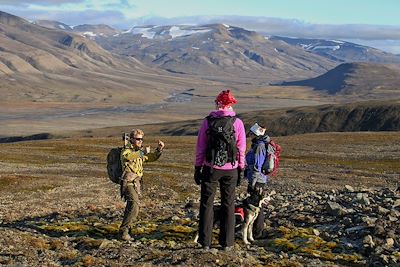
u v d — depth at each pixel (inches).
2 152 3690.9
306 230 564.1
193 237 536.4
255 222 550.6
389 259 446.0
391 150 3602.4
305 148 3860.7
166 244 508.4
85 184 1818.4
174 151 3804.1
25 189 1627.7
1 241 498.9
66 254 454.3
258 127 530.3
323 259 463.8
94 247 495.5
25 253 456.1
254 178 521.7
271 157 521.0
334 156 3319.4
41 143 4830.2
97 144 4699.8
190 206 850.8
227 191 457.1
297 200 820.0
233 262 416.5
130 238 539.2
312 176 2252.7
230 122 441.7
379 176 2277.3
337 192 927.0
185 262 410.9
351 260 459.5
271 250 502.3
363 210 634.2
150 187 1761.8
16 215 900.0
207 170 447.8
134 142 537.6
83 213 827.4
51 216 814.5
